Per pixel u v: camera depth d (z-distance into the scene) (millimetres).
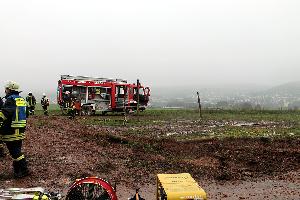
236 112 45125
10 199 8742
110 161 15391
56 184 12445
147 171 14891
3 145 14961
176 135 23844
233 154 18266
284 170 15992
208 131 26172
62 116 33938
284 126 29922
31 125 20609
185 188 8305
